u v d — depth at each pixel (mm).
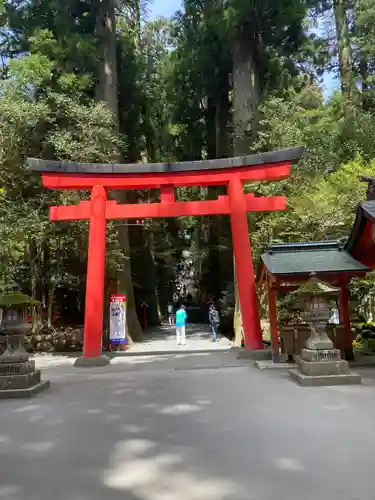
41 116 14805
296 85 20297
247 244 12492
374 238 9320
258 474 3770
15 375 7766
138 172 12648
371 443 4469
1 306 8078
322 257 10477
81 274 18953
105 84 18328
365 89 21953
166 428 5285
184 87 24172
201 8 20875
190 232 35000
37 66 15180
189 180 12750
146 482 3686
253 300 12250
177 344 17516
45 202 15570
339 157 18484
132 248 25406
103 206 12602
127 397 7281
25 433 5293
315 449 4344
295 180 15781
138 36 25875
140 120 23891
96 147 15328
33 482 3770
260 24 18297
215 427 5246
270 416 5648
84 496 3455
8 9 18453
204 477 3740
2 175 15445
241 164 12648
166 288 33656
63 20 17672
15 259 16672
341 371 7797
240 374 9297
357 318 15031
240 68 18547
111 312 15523
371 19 19625
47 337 15922
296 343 10445
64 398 7418
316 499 3275
